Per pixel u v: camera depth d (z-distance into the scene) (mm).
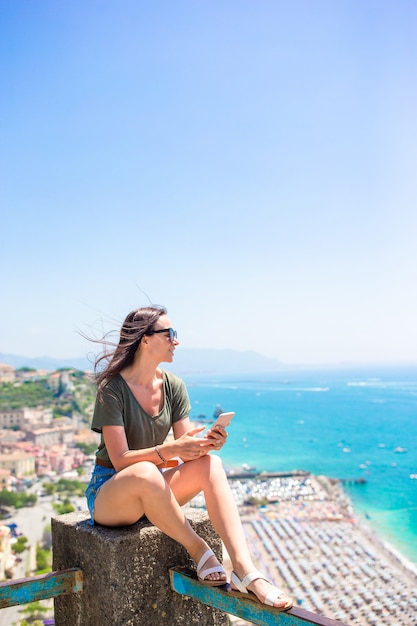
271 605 2006
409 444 129375
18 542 59562
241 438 144500
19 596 2393
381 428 157125
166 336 2812
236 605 2188
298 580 48062
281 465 108500
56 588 2484
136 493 2402
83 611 2555
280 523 69000
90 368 2770
